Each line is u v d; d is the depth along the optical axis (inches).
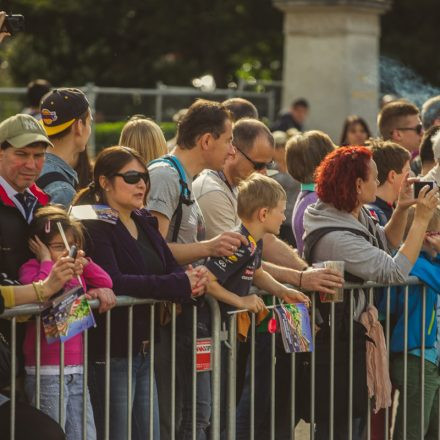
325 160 429.4
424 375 458.6
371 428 480.7
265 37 2085.4
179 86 2172.7
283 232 545.3
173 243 398.0
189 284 371.2
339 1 1185.4
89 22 2199.8
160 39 2161.7
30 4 2116.1
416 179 431.8
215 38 2106.3
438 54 1942.7
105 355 366.6
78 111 411.2
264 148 449.4
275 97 1456.7
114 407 376.5
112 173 372.5
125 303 364.2
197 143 410.0
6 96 1163.3
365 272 418.6
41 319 345.4
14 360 336.8
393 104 588.1
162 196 398.9
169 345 396.8
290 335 406.9
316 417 427.5
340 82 1203.2
